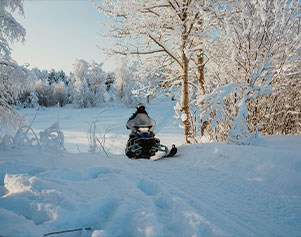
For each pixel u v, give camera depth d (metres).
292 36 4.70
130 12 7.06
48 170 2.96
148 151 5.25
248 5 4.98
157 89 9.94
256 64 4.84
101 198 2.12
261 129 5.54
